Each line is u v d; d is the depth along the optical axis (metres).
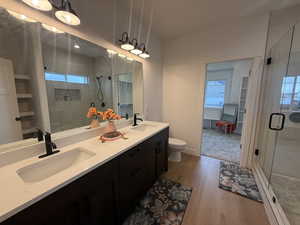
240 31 2.14
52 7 1.05
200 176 2.08
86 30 1.42
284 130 1.88
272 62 1.97
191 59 2.64
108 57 1.72
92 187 0.93
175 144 2.43
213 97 4.90
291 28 1.76
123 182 1.24
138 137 1.52
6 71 0.95
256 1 1.70
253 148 2.24
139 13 1.98
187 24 2.27
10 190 0.67
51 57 1.19
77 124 1.44
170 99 3.01
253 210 1.46
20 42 1.00
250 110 2.20
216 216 1.39
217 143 3.45
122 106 2.04
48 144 1.07
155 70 2.73
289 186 1.67
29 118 1.08
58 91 1.26
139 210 1.46
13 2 0.93
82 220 0.89
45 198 0.67
